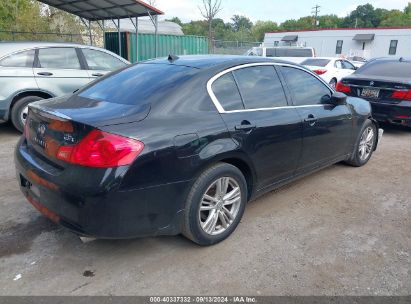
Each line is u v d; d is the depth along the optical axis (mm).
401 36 36219
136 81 3299
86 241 3094
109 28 22391
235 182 3273
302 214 3885
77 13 14594
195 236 3053
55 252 3064
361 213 3959
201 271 2871
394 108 6973
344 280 2811
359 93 7496
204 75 3213
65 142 2660
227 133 3119
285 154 3799
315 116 4141
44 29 19938
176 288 2674
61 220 2684
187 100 3016
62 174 2609
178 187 2820
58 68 6789
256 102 3551
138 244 3219
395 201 4301
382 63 7980
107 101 3064
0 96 6266
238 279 2789
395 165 5672
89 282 2709
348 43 39062
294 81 4090
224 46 25578
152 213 2727
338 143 4711
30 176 2875
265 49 18016
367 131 5441
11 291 2588
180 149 2783
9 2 18922
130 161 2543
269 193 4414
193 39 17422
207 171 3018
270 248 3213
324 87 4535
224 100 3268
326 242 3340
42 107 3025
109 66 7508
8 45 6418
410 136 7719
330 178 4992
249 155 3344
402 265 3021
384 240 3410
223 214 3248
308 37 41438
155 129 2713
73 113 2748
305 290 2688
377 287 2742
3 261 2918
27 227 3432
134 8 12844
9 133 6906
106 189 2484
